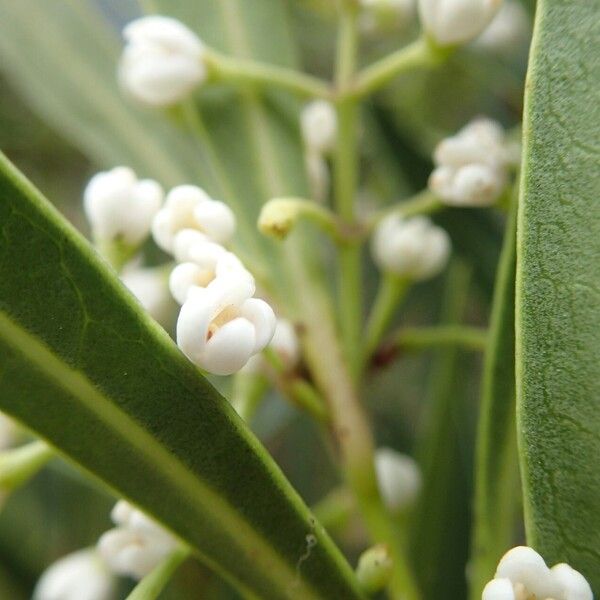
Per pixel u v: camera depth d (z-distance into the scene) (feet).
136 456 0.19
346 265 0.26
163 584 0.21
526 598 0.19
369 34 0.30
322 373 0.25
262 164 0.27
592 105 0.19
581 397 0.19
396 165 0.32
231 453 0.19
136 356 0.19
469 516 0.30
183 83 0.26
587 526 0.19
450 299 0.30
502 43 0.32
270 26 0.29
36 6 0.32
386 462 0.28
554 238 0.19
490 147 0.25
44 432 0.19
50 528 0.33
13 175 0.18
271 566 0.20
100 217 0.23
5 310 0.18
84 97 0.31
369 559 0.21
